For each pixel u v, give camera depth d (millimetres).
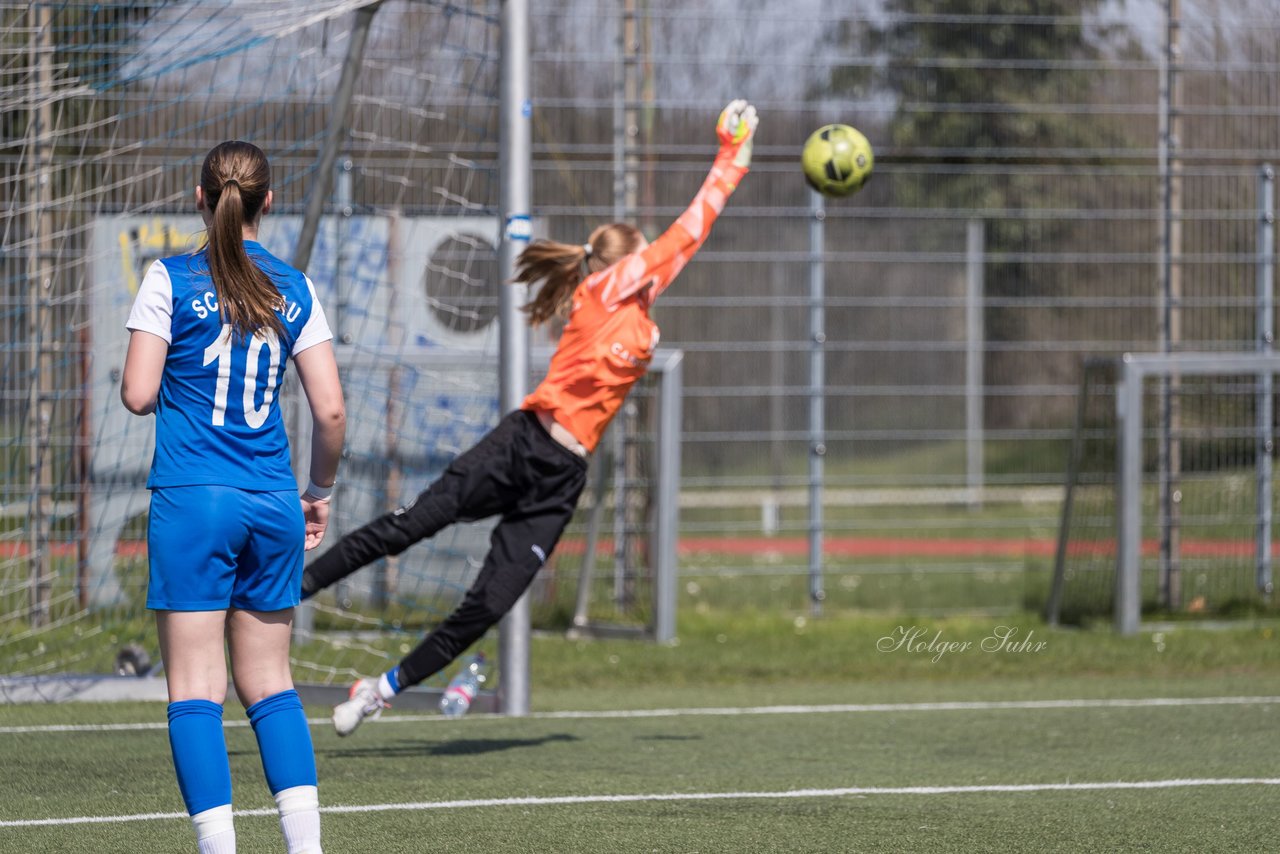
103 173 31984
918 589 41406
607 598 35406
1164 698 26453
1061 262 38812
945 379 40750
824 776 18562
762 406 37500
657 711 24859
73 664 27625
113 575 31281
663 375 32938
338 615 32219
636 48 36344
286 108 31688
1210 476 37094
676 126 37969
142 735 21109
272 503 11742
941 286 40219
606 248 20609
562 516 20062
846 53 41188
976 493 44562
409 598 33906
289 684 12156
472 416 34000
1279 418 37125
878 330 40531
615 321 19891
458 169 34250
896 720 23859
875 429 40500
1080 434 35500
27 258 31562
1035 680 29281
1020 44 42094
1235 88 38281
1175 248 37812
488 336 32125
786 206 37531
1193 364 34062
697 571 36000
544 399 19844
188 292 11648
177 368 11641
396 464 33688
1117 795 17281
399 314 33875
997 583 42188
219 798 11547
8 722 22391
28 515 31328
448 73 34219
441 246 34156
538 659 31031
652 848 14266
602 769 18953
